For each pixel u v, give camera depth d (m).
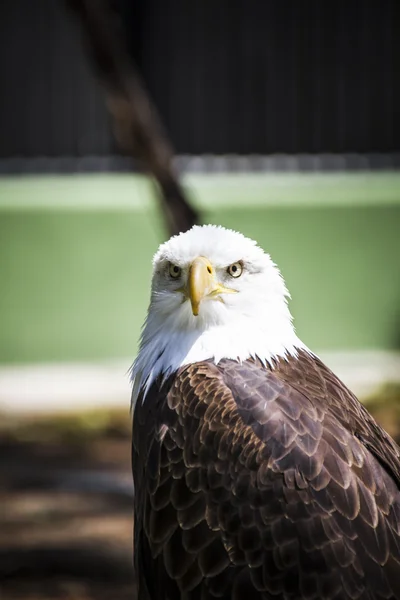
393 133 16.83
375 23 16.59
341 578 5.32
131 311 16.81
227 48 16.48
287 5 16.52
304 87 16.64
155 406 6.07
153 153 11.30
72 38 16.52
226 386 5.88
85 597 10.02
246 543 5.49
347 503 5.43
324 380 6.09
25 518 11.91
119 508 12.32
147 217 16.64
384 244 17.08
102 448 14.47
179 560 5.68
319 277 17.00
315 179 16.83
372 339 17.16
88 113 16.62
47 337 16.88
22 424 15.15
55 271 16.80
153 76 16.38
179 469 5.76
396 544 5.43
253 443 5.60
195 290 6.08
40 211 16.73
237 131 16.64
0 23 16.48
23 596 10.04
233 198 16.66
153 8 16.27
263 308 6.26
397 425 14.23
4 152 16.73
